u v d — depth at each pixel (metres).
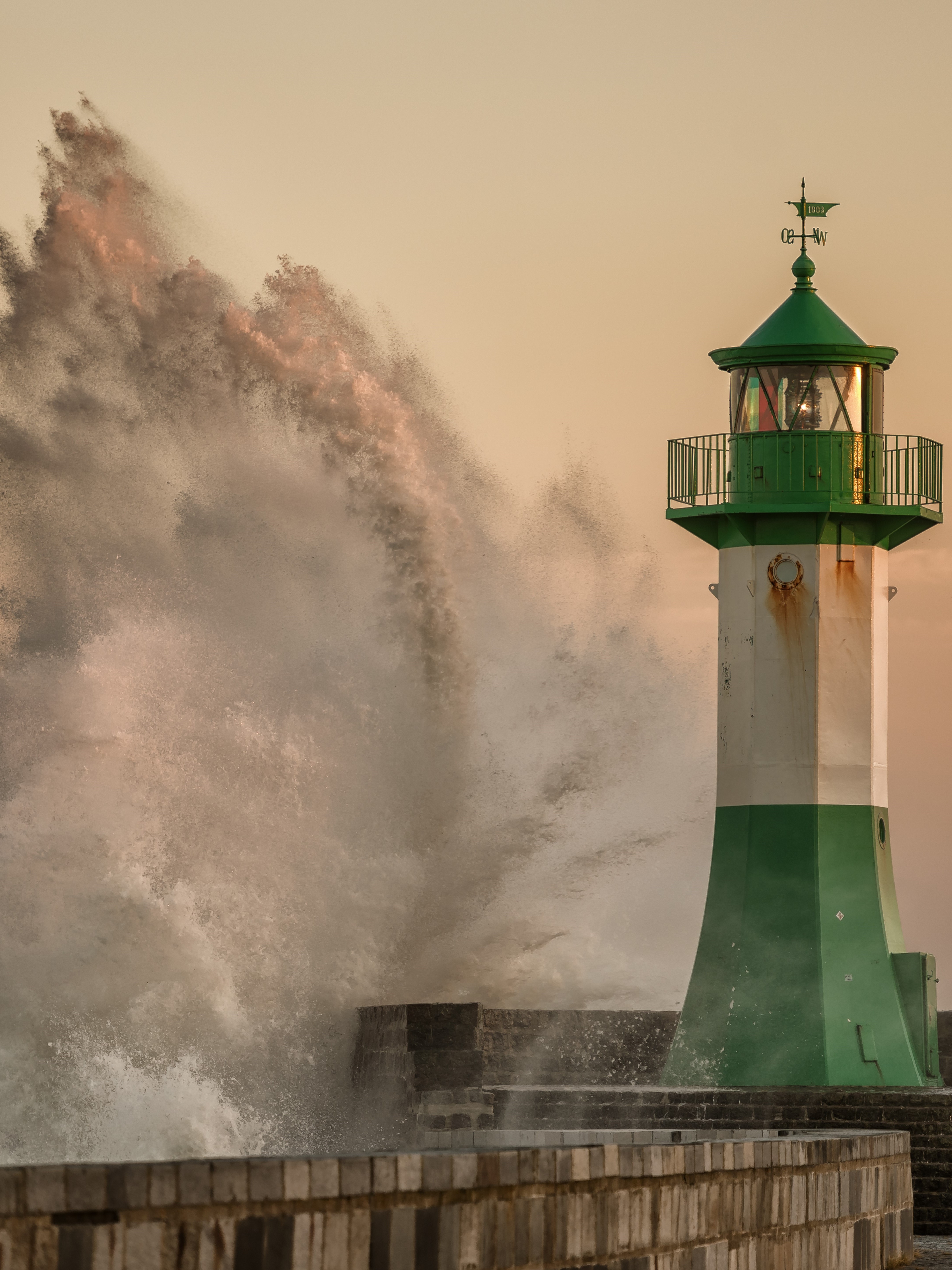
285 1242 28.47
